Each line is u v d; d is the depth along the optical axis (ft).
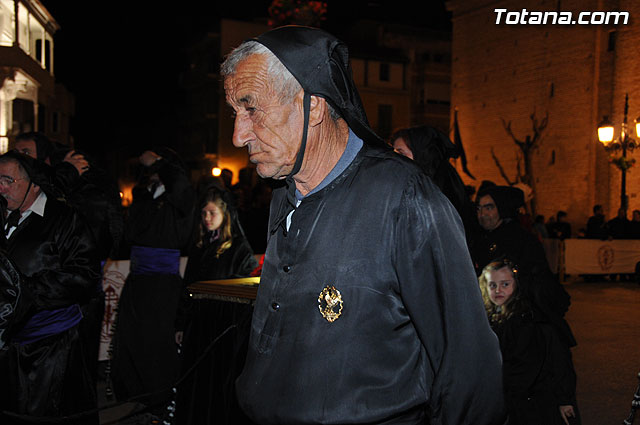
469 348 4.75
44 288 10.37
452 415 4.73
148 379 15.65
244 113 4.97
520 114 82.69
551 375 11.48
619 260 49.03
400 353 4.91
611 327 28.50
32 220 10.60
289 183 5.25
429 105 123.75
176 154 16.78
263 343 5.22
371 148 5.21
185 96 144.05
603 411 16.47
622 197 54.85
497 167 86.02
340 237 4.90
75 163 13.64
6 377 10.16
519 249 12.48
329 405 4.77
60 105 99.66
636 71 69.82
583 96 74.18
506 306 11.76
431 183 4.99
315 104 4.96
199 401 10.32
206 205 14.74
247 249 14.85
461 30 92.68
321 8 60.29
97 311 13.23
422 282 4.80
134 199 17.01
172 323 15.97
